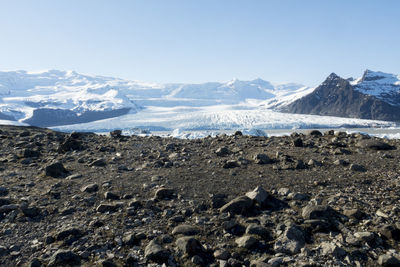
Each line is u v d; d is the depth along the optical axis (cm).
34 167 1069
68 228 588
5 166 1082
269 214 646
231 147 1307
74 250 531
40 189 817
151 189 793
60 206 705
